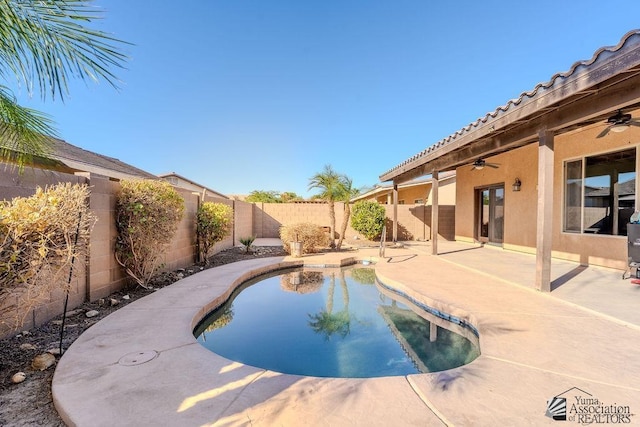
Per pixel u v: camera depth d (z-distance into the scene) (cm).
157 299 516
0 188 365
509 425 210
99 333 372
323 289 718
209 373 280
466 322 436
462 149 820
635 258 572
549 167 521
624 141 660
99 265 514
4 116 266
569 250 800
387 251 1141
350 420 215
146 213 567
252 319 523
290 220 1645
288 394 247
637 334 360
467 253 1023
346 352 395
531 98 476
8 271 273
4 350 332
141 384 262
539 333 364
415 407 230
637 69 341
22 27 201
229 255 1049
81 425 212
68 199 326
